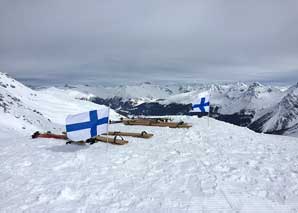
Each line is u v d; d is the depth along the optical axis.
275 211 8.35
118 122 27.97
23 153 15.41
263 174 11.36
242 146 16.45
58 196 9.50
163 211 8.39
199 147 16.16
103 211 8.48
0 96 106.06
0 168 12.71
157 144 17.02
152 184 10.48
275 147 16.23
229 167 12.27
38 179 11.22
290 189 9.88
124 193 9.73
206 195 9.41
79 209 8.63
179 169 12.09
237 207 8.59
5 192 10.01
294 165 12.52
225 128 23.20
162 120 27.64
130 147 16.22
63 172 12.00
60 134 20.75
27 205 8.94
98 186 10.38
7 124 66.12
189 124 25.48
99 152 15.12
